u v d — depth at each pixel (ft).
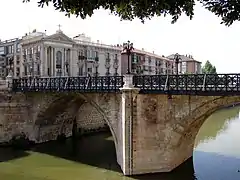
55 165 70.59
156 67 230.89
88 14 18.29
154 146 61.57
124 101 60.75
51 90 80.94
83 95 74.74
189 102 57.11
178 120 58.70
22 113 93.30
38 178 61.26
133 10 19.48
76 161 73.97
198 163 68.59
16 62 193.88
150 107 60.95
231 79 48.96
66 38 169.27
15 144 90.68
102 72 187.73
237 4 16.79
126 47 64.64
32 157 78.38
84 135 111.45
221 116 170.40
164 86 57.52
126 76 61.98
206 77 51.78
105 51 189.26
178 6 18.33
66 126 105.81
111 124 68.80
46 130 99.14
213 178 58.59
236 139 96.94
